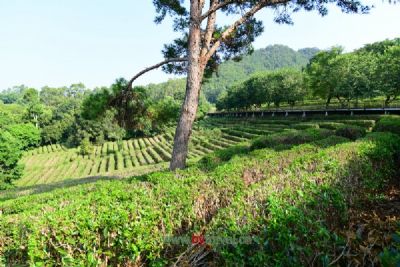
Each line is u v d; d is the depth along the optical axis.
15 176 42.38
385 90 38.41
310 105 69.38
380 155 7.65
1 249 4.80
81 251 3.87
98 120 11.14
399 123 14.11
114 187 6.54
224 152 14.22
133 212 4.16
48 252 3.97
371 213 4.88
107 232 3.95
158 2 11.64
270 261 2.95
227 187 5.50
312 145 10.36
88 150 76.88
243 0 9.86
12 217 5.27
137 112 11.27
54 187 19.67
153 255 3.89
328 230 3.31
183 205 4.66
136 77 10.79
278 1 9.76
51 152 88.25
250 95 78.50
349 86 43.19
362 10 9.70
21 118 108.38
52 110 121.19
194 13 9.94
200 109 103.00
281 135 16.02
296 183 4.86
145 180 7.43
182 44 12.41
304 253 2.95
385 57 39.88
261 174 6.68
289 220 3.17
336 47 57.66
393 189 6.54
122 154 70.38
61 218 4.20
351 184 5.33
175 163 10.05
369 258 3.10
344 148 7.94
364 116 40.03
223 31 11.43
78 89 170.25
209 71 13.09
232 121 80.00
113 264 4.06
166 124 11.80
